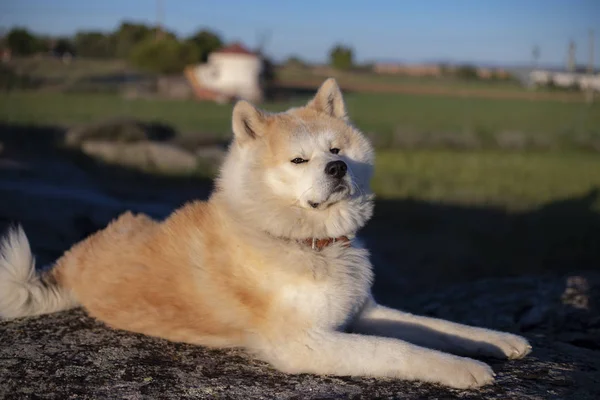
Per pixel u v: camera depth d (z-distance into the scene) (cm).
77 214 291
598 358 150
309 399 122
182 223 148
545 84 2219
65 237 268
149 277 143
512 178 596
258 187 143
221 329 139
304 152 144
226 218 143
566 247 346
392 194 504
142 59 1719
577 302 188
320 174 140
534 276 218
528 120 1290
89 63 2028
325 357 130
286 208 143
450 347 145
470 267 310
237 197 143
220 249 140
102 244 155
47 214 287
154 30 2027
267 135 148
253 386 126
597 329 175
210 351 141
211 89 1609
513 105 1727
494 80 3033
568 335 173
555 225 396
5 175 436
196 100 1585
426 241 359
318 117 155
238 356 139
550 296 193
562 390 127
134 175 517
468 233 378
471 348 143
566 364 141
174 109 1312
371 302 149
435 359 128
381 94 2136
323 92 161
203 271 139
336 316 135
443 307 196
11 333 146
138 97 1568
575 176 612
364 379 129
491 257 325
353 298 139
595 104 1778
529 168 667
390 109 1559
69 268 158
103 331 148
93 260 153
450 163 698
